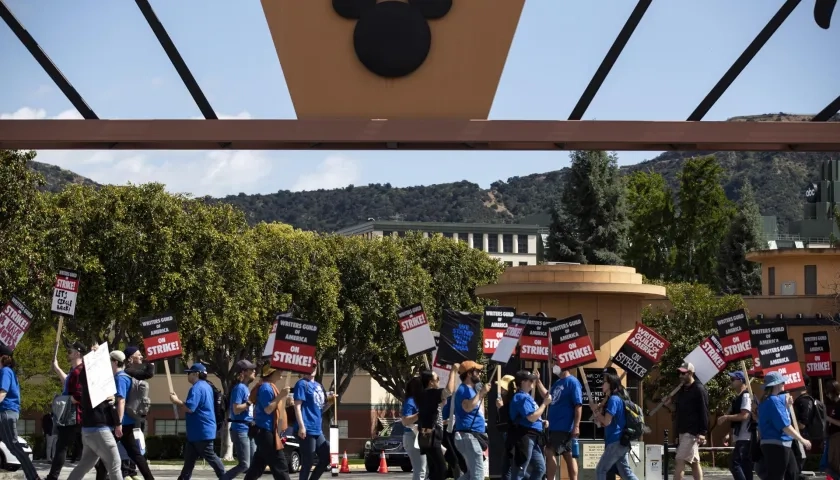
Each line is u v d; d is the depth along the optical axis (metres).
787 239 87.19
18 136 14.52
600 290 23.94
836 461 20.12
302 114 14.77
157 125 14.55
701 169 77.38
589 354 18.66
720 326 20.70
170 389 19.23
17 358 54.34
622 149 15.09
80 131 14.55
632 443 21.53
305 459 17.56
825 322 46.91
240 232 49.25
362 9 14.61
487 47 14.65
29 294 38.56
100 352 15.92
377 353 59.06
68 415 17.95
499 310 20.64
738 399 20.28
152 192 44.22
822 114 14.84
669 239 78.31
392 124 14.60
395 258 59.81
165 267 43.78
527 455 16.53
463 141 14.64
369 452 40.25
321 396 17.75
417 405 16.80
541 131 14.61
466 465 16.88
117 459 15.95
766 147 14.95
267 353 20.91
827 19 14.30
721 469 34.72
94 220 42.72
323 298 55.00
